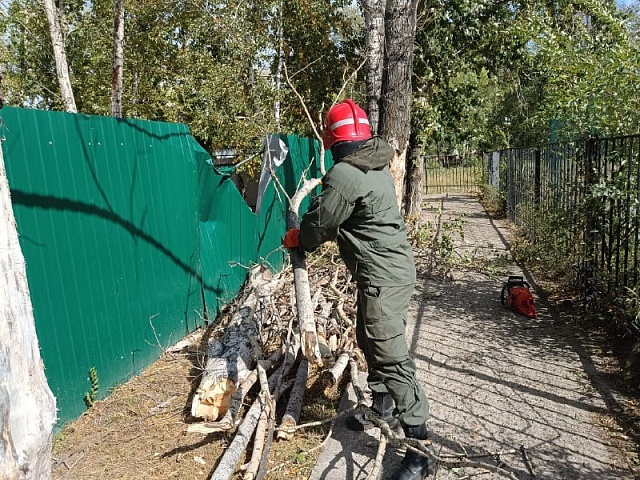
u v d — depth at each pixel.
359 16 12.32
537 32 7.07
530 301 5.86
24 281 1.99
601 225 5.40
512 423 3.69
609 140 5.27
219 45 12.74
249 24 11.99
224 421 3.50
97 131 4.19
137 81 13.64
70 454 3.54
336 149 3.14
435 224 12.45
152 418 3.99
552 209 7.04
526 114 13.60
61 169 3.81
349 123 3.11
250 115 11.43
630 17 6.88
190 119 12.27
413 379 3.10
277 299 5.77
